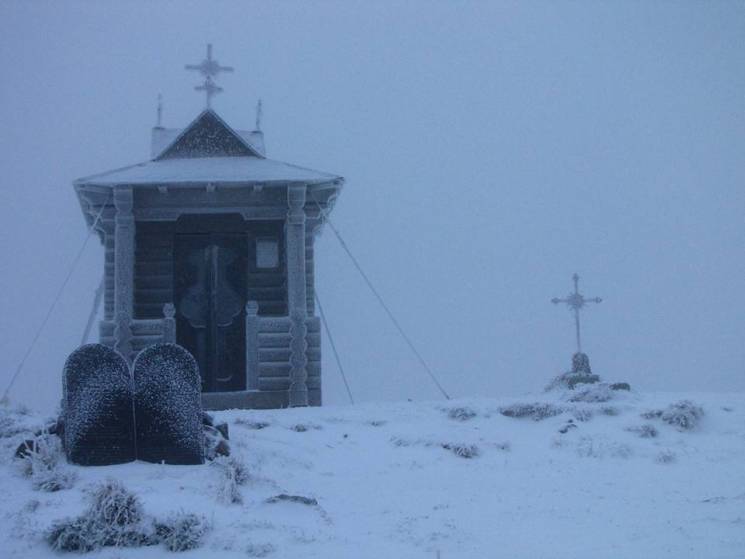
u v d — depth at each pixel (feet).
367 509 35.40
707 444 49.39
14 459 37.93
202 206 75.87
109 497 29.30
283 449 45.34
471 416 56.18
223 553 27.96
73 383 39.24
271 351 73.41
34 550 27.81
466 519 33.55
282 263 77.00
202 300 76.59
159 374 40.04
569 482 41.11
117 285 73.31
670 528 31.45
